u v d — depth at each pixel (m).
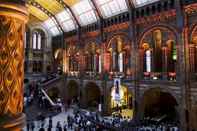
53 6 42.97
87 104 40.44
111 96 34.78
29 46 49.78
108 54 35.38
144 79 28.80
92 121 28.19
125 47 31.73
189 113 23.55
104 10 35.03
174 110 31.00
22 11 2.36
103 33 36.03
